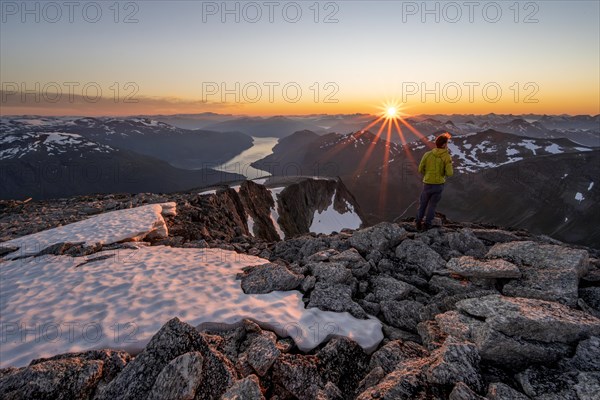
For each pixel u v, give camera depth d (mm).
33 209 26562
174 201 26453
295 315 7664
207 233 19438
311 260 11000
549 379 4762
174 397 4719
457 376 4820
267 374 5812
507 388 4602
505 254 9094
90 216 21656
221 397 4883
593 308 6801
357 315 7730
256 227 51344
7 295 9117
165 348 5426
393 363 5988
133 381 5012
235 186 61188
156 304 8156
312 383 5625
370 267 10352
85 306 8172
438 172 11898
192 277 10117
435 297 8242
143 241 15305
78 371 5266
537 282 7355
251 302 8297
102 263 11633
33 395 4824
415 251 10672
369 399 4703
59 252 13008
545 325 5402
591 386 4410
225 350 6383
